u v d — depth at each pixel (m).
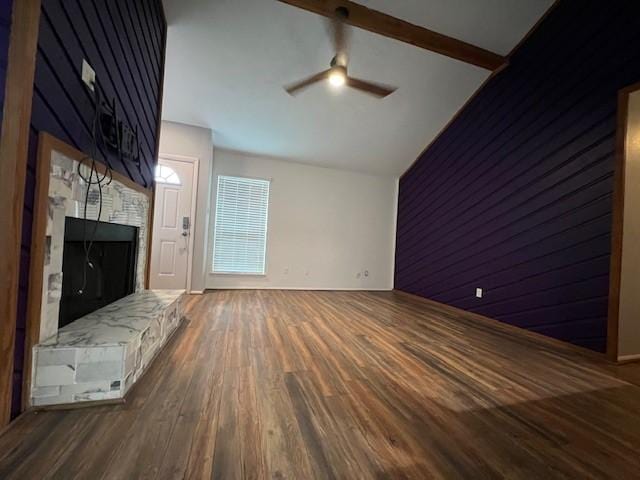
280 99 3.78
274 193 5.26
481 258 3.56
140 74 2.22
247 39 2.96
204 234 4.35
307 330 2.73
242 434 1.18
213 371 1.75
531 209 2.95
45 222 1.22
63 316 1.54
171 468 0.98
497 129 3.38
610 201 2.30
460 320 3.44
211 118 4.12
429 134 4.50
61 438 1.09
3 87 1.04
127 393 1.43
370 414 1.38
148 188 2.55
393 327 2.99
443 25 2.84
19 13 1.06
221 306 3.59
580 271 2.48
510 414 1.45
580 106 2.53
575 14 2.58
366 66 3.30
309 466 1.03
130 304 2.04
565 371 2.03
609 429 1.35
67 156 1.35
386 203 5.87
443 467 1.06
